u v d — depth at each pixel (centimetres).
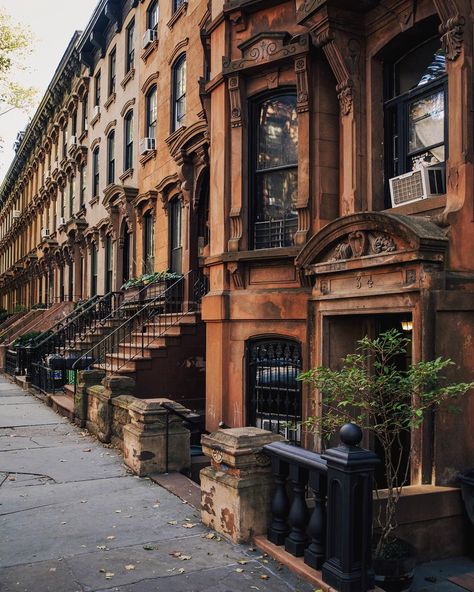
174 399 1218
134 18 1941
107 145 2205
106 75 2253
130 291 1761
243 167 984
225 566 477
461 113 647
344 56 827
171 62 1573
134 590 435
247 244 979
